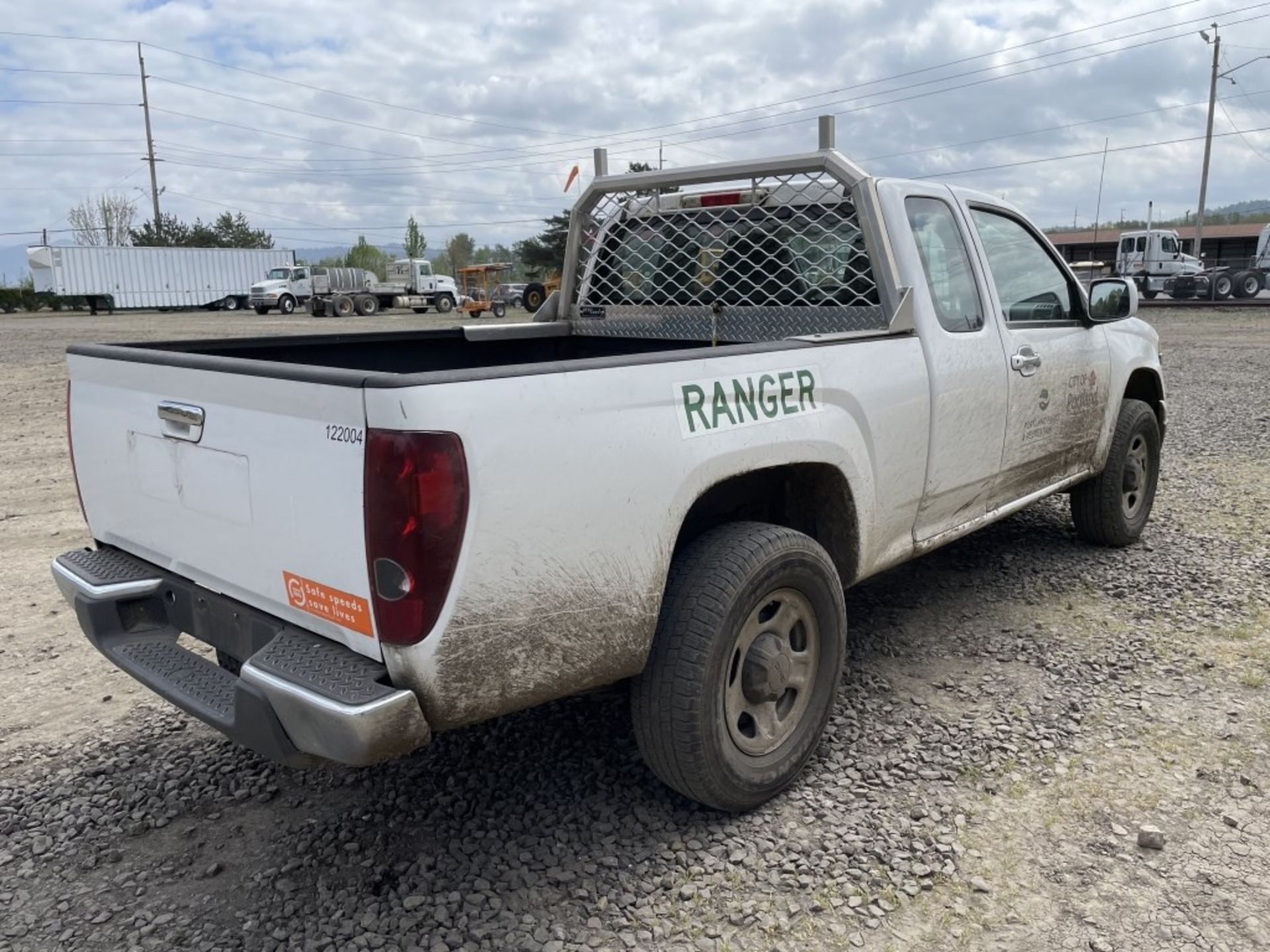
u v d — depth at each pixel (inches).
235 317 1723.7
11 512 280.8
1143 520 227.5
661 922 103.7
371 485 89.7
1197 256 1691.7
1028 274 180.5
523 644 97.3
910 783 128.7
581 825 121.6
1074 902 105.0
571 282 202.4
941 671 162.2
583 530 100.2
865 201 148.5
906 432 143.3
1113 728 141.9
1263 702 148.6
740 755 118.5
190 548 115.2
